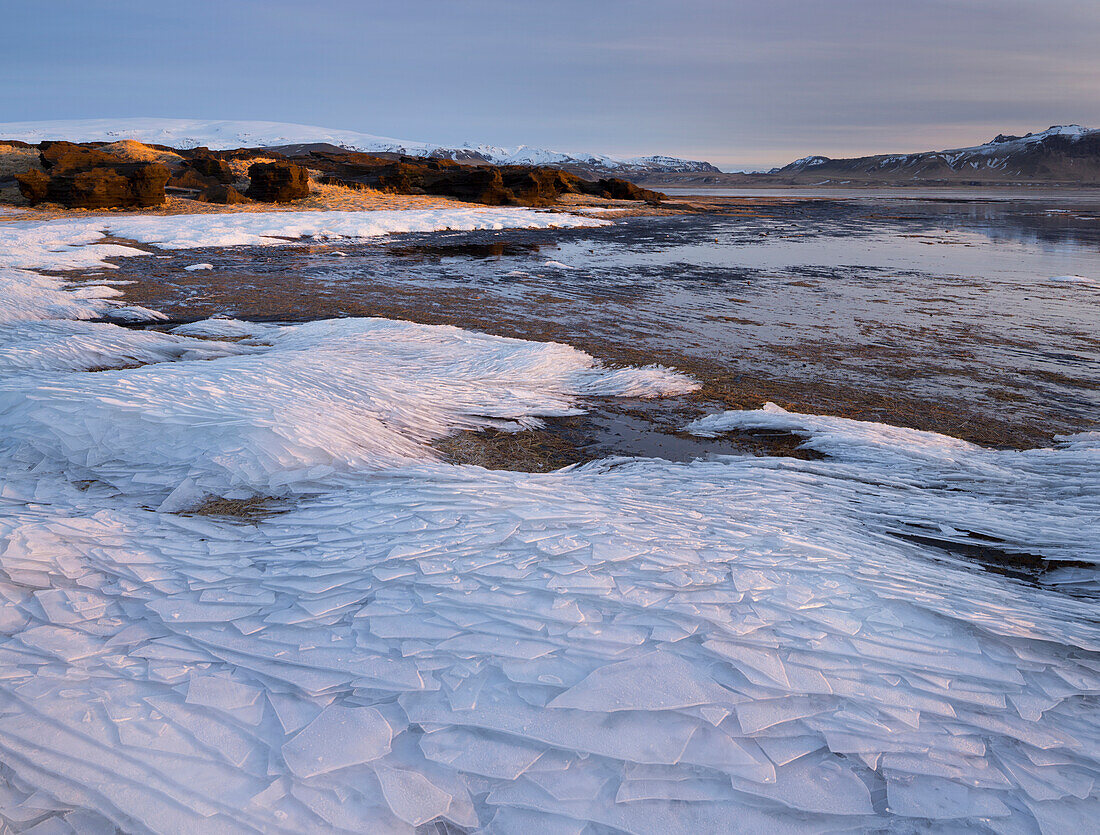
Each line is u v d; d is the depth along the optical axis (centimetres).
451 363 881
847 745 238
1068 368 954
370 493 470
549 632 294
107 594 338
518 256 2308
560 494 465
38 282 1529
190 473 488
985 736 247
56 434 529
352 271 1912
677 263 2162
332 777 226
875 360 1001
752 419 718
